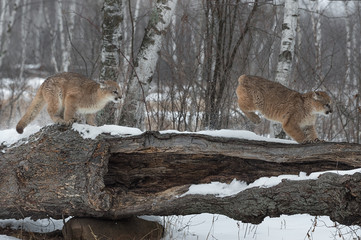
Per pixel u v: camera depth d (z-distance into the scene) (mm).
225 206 8398
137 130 8930
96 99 11078
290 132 11148
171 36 17625
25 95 28250
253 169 8758
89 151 8523
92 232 8656
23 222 9969
